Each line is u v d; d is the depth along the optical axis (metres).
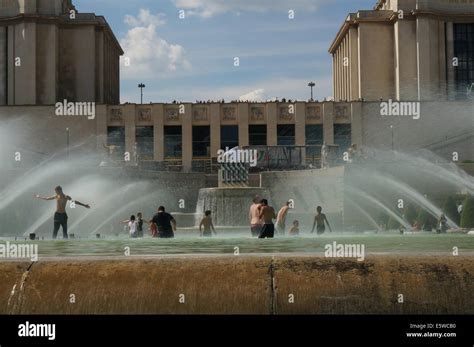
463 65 88.44
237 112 80.56
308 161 59.06
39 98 87.62
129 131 80.25
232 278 7.91
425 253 8.29
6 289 7.97
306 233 32.22
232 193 42.00
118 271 8.02
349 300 7.81
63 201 22.72
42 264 8.10
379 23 90.19
